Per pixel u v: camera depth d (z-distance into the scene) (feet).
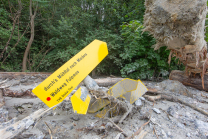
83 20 19.81
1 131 3.91
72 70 4.23
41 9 22.26
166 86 9.84
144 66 13.79
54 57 19.10
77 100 4.18
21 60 21.59
